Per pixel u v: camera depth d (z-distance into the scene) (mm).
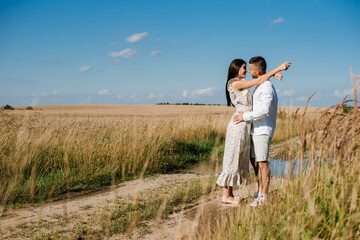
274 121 3766
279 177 3162
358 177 2098
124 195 4684
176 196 4367
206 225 3148
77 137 6777
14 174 4320
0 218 3641
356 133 2186
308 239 2020
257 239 2252
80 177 5445
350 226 1912
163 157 7176
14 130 6496
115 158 6137
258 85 3746
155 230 3248
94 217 3637
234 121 3809
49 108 74250
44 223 3488
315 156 2451
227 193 3873
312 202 2109
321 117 2320
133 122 8555
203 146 9203
